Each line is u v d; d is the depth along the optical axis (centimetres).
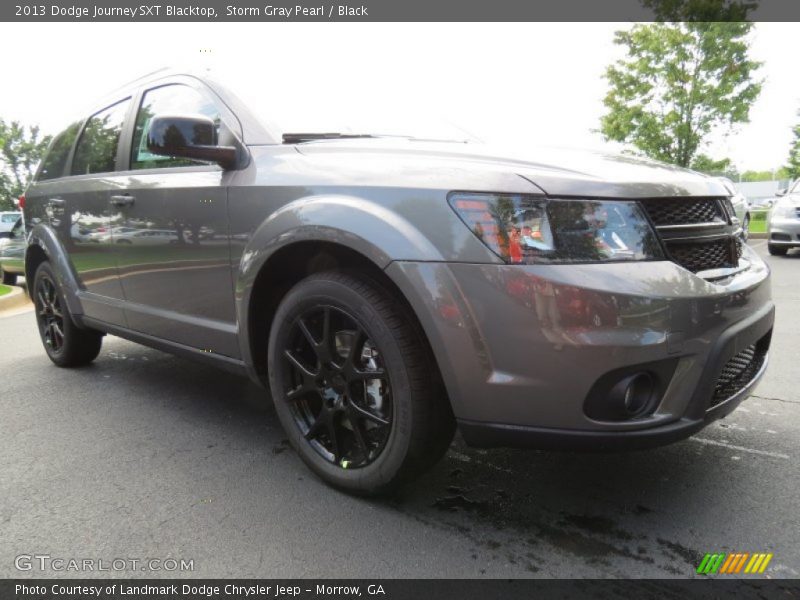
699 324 188
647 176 205
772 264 904
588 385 179
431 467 216
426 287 190
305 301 227
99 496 236
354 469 226
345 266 227
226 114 273
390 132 291
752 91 1430
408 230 196
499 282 183
